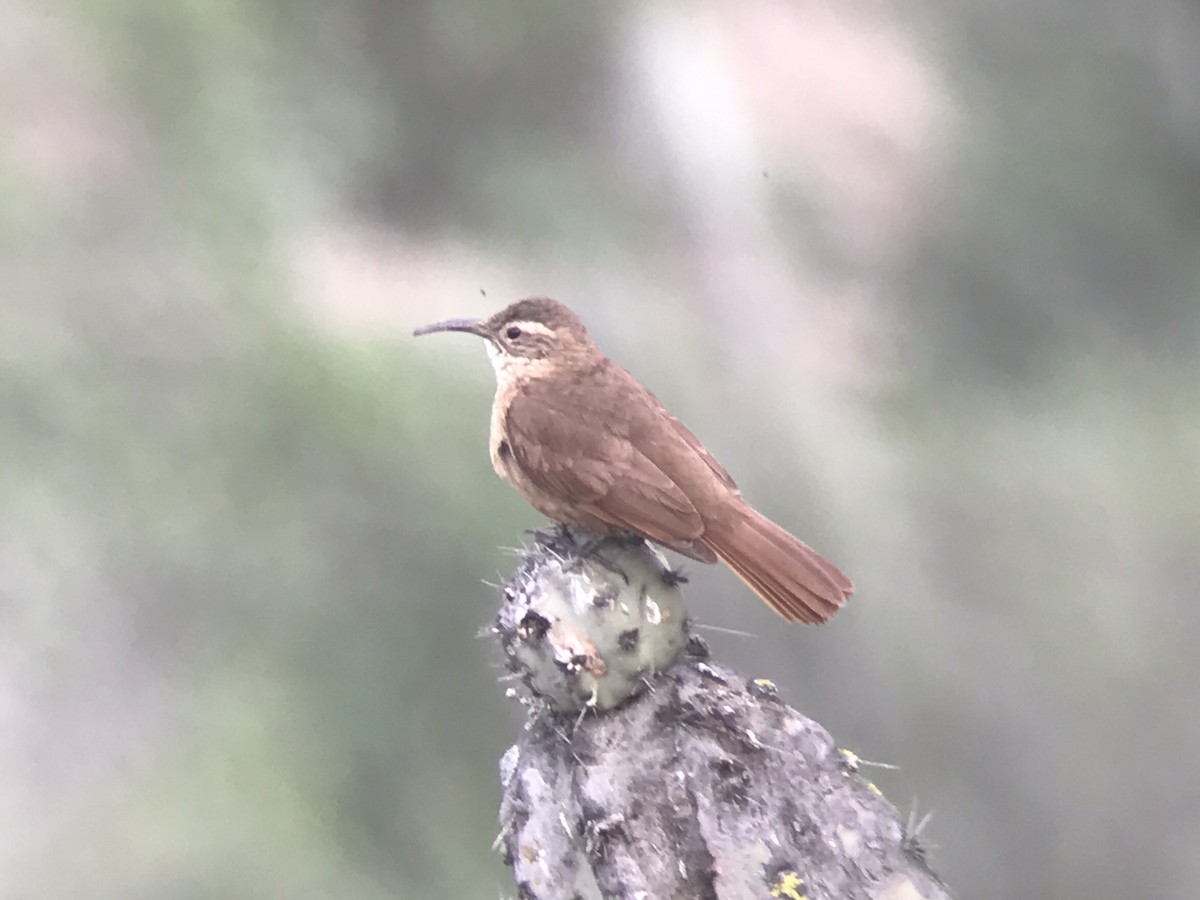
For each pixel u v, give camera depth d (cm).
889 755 1036
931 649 1053
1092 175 1073
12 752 1015
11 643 1030
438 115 1078
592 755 462
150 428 1060
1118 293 1088
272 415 1061
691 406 1052
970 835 1021
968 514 1073
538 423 591
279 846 1020
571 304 1066
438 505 1063
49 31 1029
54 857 1008
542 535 607
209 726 1046
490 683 1055
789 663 1031
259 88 1064
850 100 1072
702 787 456
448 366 1073
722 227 1071
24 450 1045
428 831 1039
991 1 1060
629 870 437
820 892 439
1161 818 1034
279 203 1068
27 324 1041
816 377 1075
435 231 1087
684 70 1060
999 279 1082
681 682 482
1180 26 1062
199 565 1062
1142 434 1081
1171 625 1064
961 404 1082
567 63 1066
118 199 1054
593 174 1074
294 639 1061
